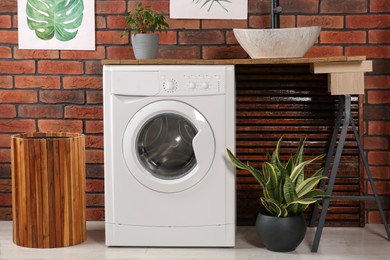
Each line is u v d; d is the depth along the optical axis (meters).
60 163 4.13
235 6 4.57
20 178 4.15
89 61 4.64
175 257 4.02
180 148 4.18
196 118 4.08
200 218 4.14
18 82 4.66
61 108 4.66
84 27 4.62
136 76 4.08
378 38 4.56
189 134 4.17
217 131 4.09
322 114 4.57
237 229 4.55
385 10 4.55
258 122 4.59
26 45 4.63
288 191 4.01
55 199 4.14
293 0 4.57
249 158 4.60
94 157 4.68
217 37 4.61
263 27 4.58
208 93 4.07
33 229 4.16
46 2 4.61
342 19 4.57
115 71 4.09
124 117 4.10
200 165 4.09
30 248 4.17
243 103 4.59
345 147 4.57
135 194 4.14
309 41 4.16
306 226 4.30
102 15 4.61
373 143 4.60
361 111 4.52
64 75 4.65
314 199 4.04
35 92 4.66
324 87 4.55
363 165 4.56
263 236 4.10
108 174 4.14
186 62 4.08
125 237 4.16
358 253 4.07
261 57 4.21
